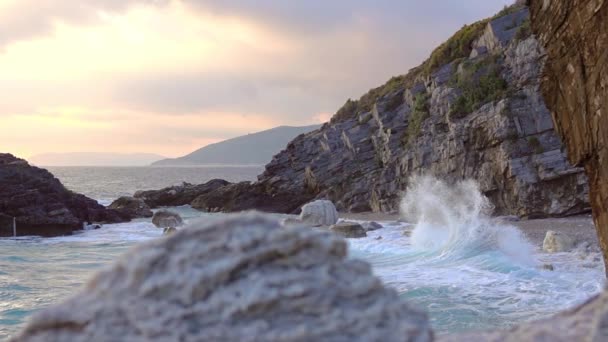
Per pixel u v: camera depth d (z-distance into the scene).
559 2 11.85
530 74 33.78
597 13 10.63
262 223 2.53
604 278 14.24
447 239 20.28
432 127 38.66
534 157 30.61
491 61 37.28
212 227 2.51
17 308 14.04
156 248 2.44
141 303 2.29
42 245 28.14
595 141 11.44
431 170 36.84
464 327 10.66
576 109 12.04
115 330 2.22
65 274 19.27
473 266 16.52
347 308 2.31
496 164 32.25
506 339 2.77
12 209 32.72
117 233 33.03
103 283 2.39
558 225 26.16
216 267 2.34
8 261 22.33
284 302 2.29
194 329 2.22
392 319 2.29
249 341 2.19
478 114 33.94
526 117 31.69
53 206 33.91
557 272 15.17
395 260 18.70
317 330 2.22
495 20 40.00
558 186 29.84
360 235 24.98
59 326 2.28
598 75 10.94
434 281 14.75
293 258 2.42
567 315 2.92
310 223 31.78
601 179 11.48
